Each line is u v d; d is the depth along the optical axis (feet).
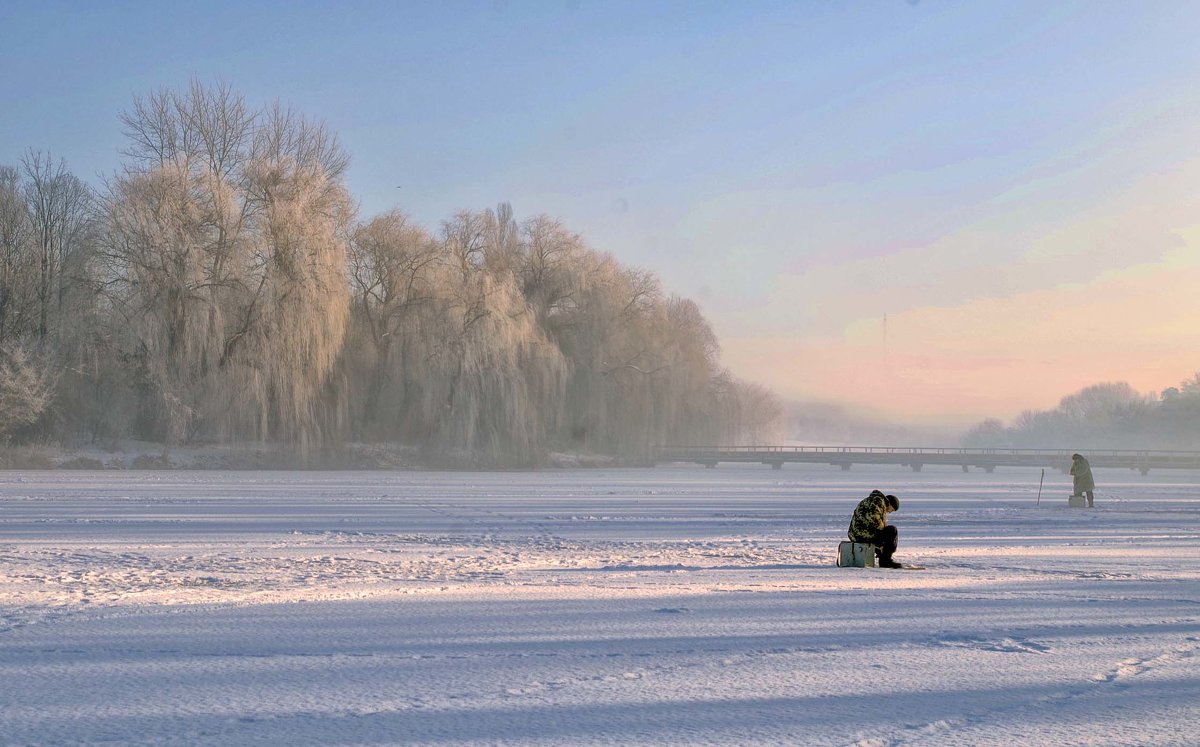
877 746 20.17
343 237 215.72
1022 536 81.00
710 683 25.73
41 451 189.47
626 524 88.58
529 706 23.13
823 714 22.65
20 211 223.71
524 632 33.24
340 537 72.02
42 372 193.88
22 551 59.26
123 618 35.42
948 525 92.07
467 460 219.20
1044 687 25.58
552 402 233.96
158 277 193.06
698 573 52.70
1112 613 39.11
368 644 30.76
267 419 200.13
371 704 23.16
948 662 28.73
